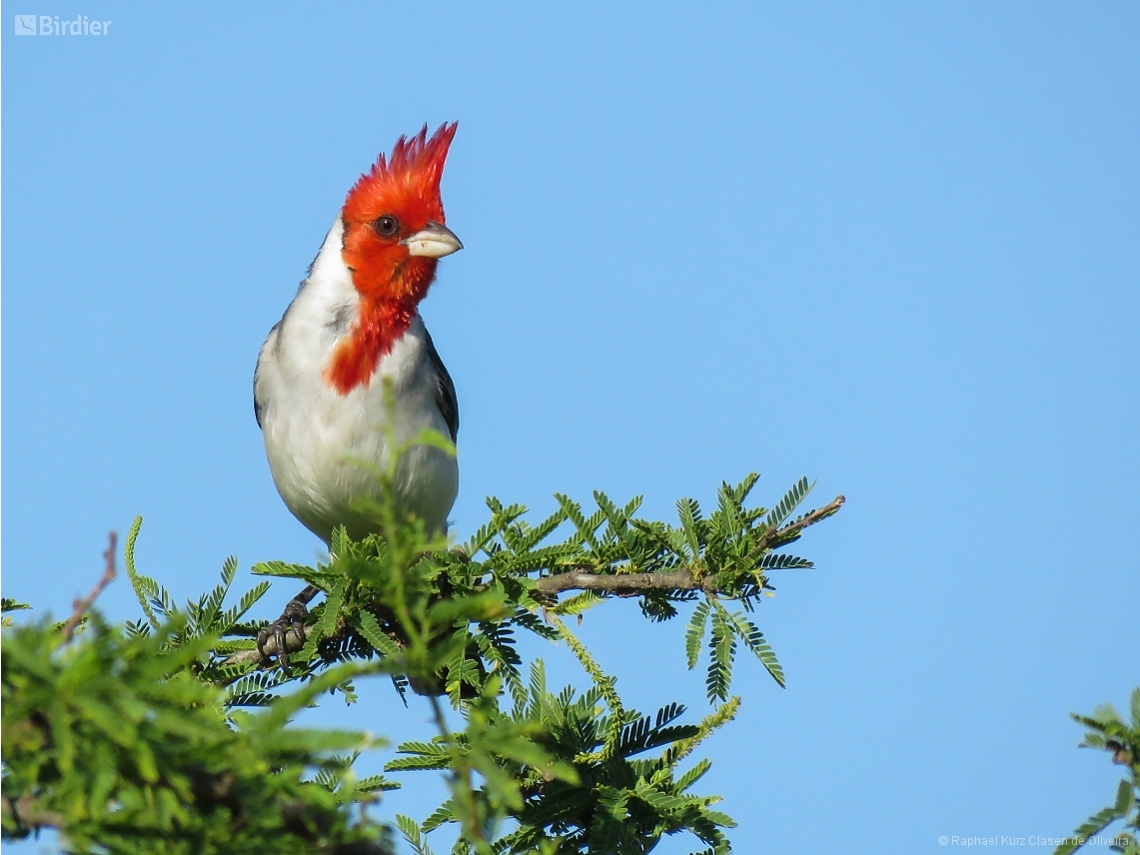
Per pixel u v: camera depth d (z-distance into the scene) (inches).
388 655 354.6
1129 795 267.1
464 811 231.9
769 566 360.2
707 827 332.5
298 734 199.9
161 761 198.2
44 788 206.7
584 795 337.1
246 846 204.2
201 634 370.9
